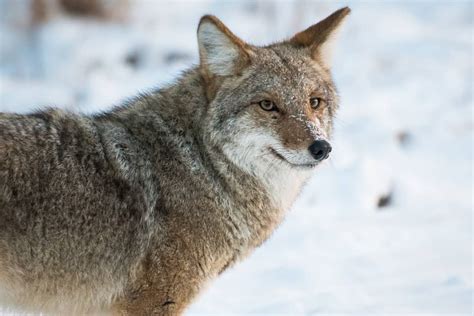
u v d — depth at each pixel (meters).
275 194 10.90
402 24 33.28
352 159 20.42
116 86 26.06
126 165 10.25
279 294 12.88
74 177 9.89
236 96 10.65
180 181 10.37
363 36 31.64
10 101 24.45
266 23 31.38
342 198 18.41
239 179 10.64
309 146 10.32
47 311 10.09
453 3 36.16
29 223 9.59
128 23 32.78
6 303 9.87
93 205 9.95
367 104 24.84
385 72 27.98
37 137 9.85
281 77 10.77
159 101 10.84
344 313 11.62
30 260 9.66
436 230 16.34
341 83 26.94
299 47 11.48
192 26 32.81
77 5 32.44
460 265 13.98
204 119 10.62
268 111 10.63
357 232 16.27
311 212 17.84
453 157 21.50
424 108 24.91
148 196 10.21
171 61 28.80
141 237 10.11
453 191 19.53
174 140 10.54
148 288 10.11
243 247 10.80
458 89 26.41
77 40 29.50
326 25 11.56
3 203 9.41
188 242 10.24
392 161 20.86
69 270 9.91
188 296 10.30
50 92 25.62
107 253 10.05
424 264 14.13
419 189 19.23
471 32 32.38
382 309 11.77
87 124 10.29
